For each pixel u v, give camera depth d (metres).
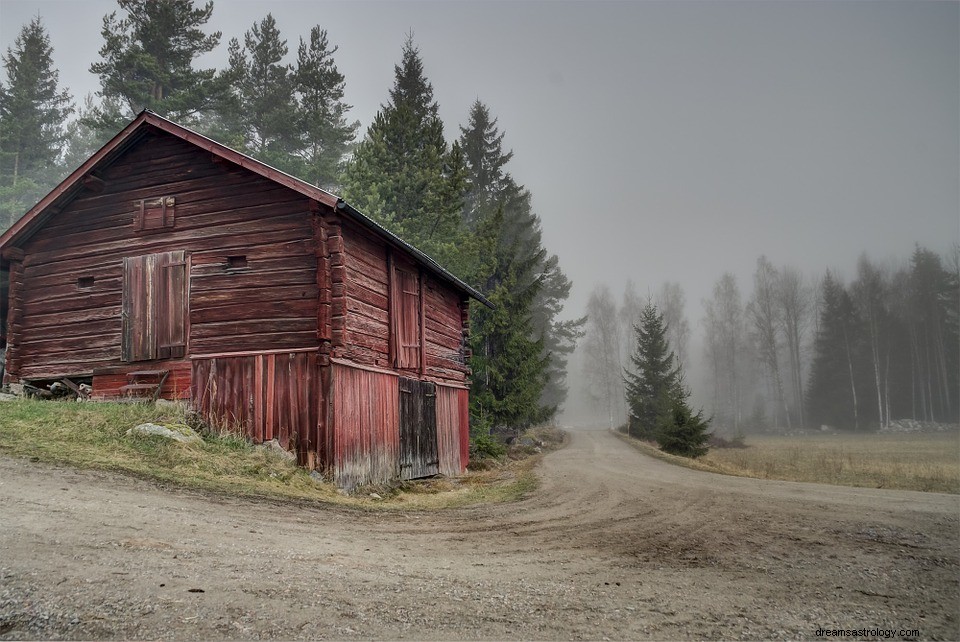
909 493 15.21
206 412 13.82
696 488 15.72
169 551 6.00
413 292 18.16
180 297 14.78
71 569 5.08
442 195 29.52
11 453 9.60
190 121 37.72
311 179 41.22
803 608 5.81
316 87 43.25
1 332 17.42
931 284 73.50
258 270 14.30
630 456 27.59
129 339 15.14
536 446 36.19
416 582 5.91
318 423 12.98
